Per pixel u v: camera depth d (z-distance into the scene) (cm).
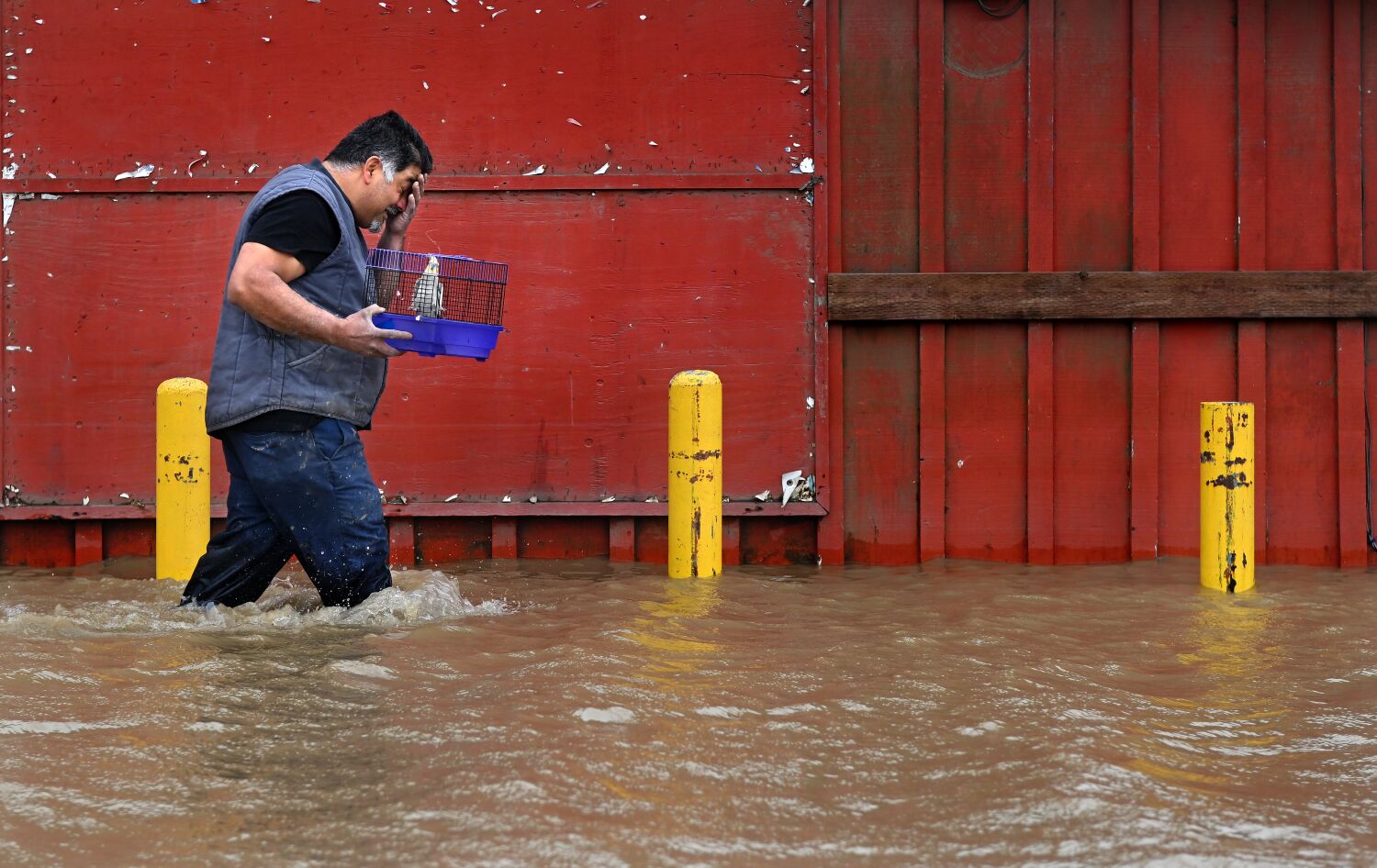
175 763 734
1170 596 1392
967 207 1666
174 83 1658
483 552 1684
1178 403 1670
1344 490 1659
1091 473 1670
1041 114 1650
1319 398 1670
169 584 1464
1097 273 1641
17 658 977
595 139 1659
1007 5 1655
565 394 1666
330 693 895
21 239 1659
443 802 674
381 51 1658
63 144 1659
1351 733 845
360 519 1146
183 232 1659
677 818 662
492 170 1661
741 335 1659
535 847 616
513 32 1658
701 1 1655
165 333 1666
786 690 931
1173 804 691
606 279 1659
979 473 1673
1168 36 1655
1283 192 1662
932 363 1659
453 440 1669
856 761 762
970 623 1224
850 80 1662
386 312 1140
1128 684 981
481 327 1170
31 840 624
